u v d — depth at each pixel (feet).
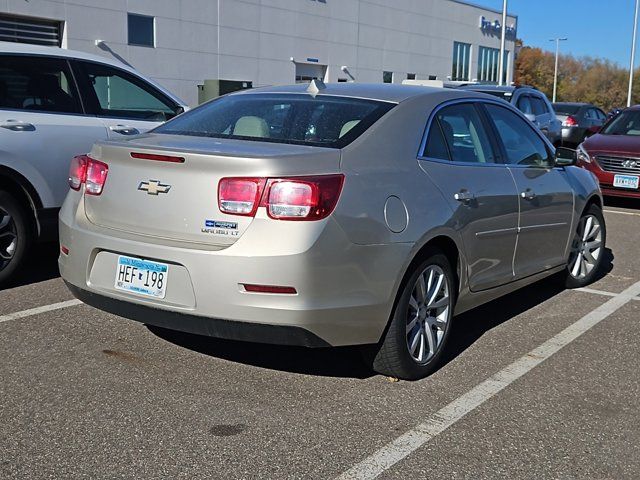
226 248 11.23
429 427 11.49
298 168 11.36
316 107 13.92
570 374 13.97
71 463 10.07
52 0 73.87
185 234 11.72
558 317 17.74
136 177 12.27
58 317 16.24
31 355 13.93
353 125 13.08
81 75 19.86
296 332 11.30
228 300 11.20
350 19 115.55
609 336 16.35
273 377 13.30
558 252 18.56
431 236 12.89
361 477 9.92
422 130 13.88
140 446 10.58
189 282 11.46
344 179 11.68
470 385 13.26
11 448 10.43
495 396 12.79
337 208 11.41
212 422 11.42
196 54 90.68
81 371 13.25
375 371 13.33
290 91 15.14
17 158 17.84
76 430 11.02
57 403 11.91
